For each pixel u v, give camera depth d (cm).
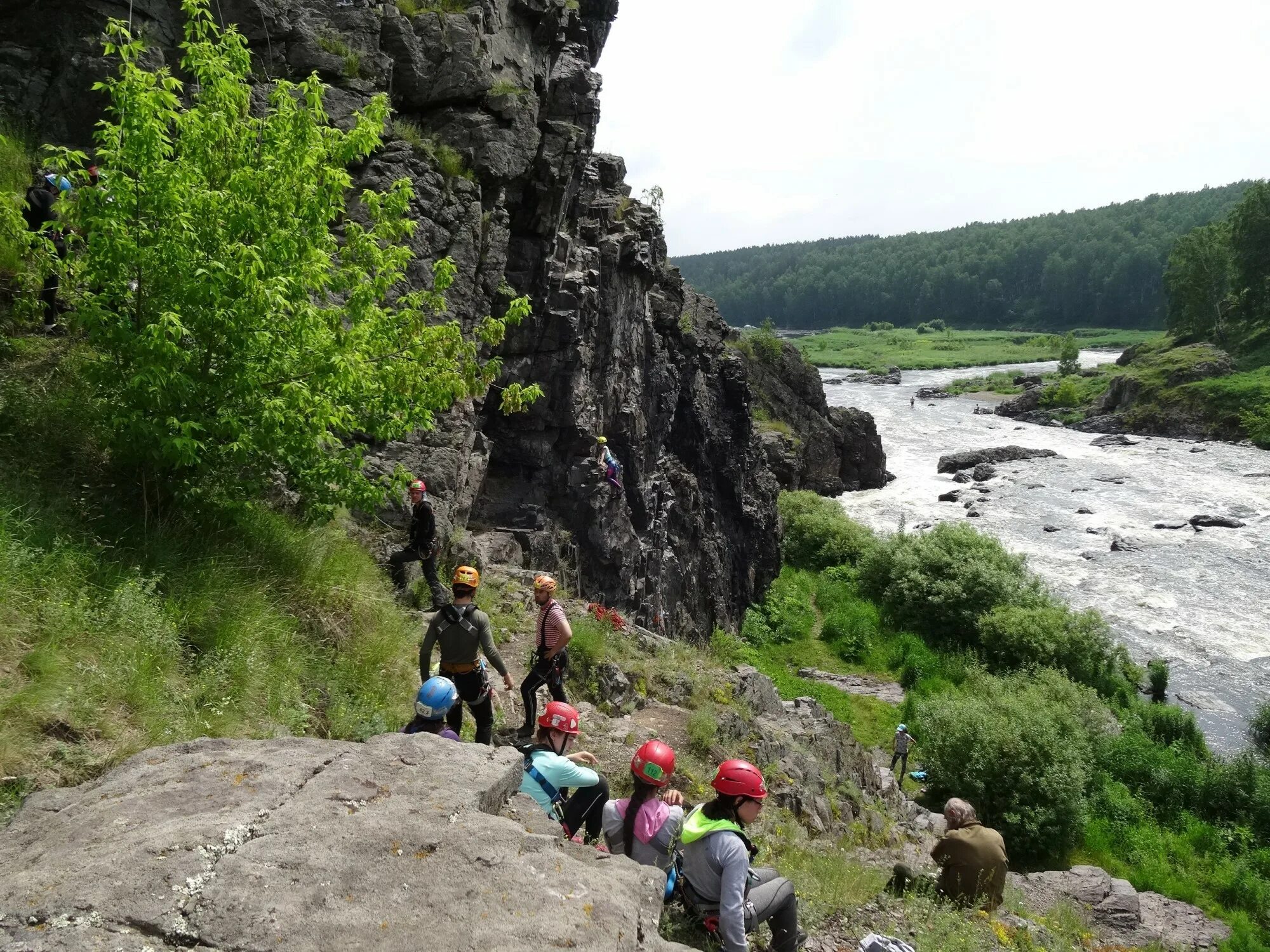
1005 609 3647
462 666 716
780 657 3612
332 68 1328
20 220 809
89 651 636
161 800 399
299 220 838
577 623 1287
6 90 1155
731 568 3569
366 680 888
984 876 859
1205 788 2570
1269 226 10156
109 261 740
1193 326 10769
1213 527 5216
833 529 4775
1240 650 3644
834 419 6606
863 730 2931
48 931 304
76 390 900
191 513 874
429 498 1327
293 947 304
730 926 455
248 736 677
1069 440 8200
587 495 1989
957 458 7181
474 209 1491
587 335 2003
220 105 816
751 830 866
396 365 922
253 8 1255
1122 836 2356
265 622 820
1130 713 3050
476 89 1531
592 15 2167
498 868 359
